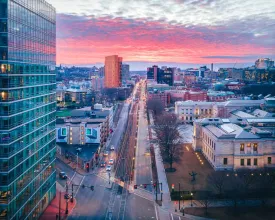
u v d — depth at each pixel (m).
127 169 158.75
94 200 121.56
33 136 99.56
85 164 155.25
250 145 153.88
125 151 192.75
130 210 113.12
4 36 80.19
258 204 117.44
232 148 154.12
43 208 110.44
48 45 111.62
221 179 124.81
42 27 105.06
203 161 170.00
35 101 100.56
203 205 115.81
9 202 83.50
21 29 88.19
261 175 131.00
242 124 190.38
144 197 124.88
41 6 103.44
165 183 138.88
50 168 117.69
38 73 102.31
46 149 112.50
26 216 95.00
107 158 177.50
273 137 158.62
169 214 110.19
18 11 86.00
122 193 128.62
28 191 96.31
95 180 143.25
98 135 183.88
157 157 179.38
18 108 87.88
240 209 113.31
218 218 106.69
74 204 117.56
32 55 96.75
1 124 82.12
